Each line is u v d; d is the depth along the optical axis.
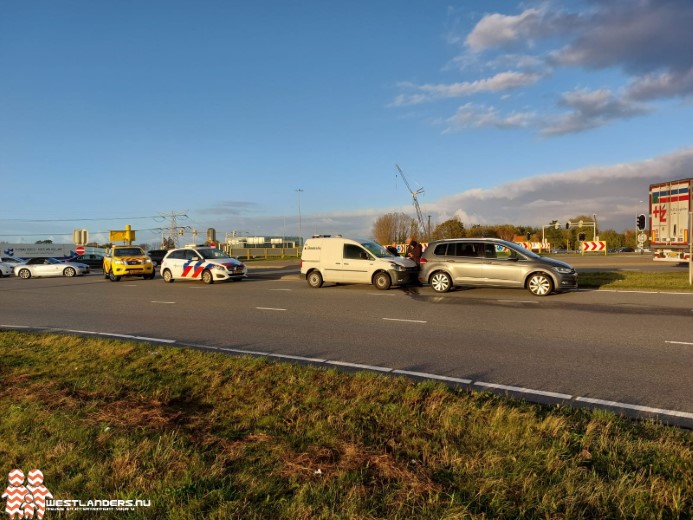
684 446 3.57
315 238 17.48
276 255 69.69
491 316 10.48
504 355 7.02
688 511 2.79
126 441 3.73
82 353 6.93
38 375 5.83
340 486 3.04
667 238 20.44
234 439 3.85
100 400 4.79
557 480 3.09
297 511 2.78
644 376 5.82
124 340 8.36
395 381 5.28
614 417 4.21
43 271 29.28
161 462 3.40
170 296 15.78
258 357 6.85
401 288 16.36
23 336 8.42
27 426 4.13
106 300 15.11
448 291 14.92
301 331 9.20
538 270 13.70
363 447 3.61
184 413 4.48
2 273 32.44
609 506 2.83
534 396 5.12
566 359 6.72
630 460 3.35
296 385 5.18
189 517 2.77
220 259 20.91
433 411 4.30
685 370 6.06
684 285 14.69
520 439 3.67
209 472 3.25
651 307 11.22
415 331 9.01
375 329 9.27
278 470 3.29
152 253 47.72
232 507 2.85
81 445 3.71
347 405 4.53
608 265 27.48
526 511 2.79
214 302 13.94
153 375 5.73
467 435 3.80
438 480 3.13
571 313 10.64
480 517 2.72
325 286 17.66
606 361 6.57
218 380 5.43
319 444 3.69
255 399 4.79
